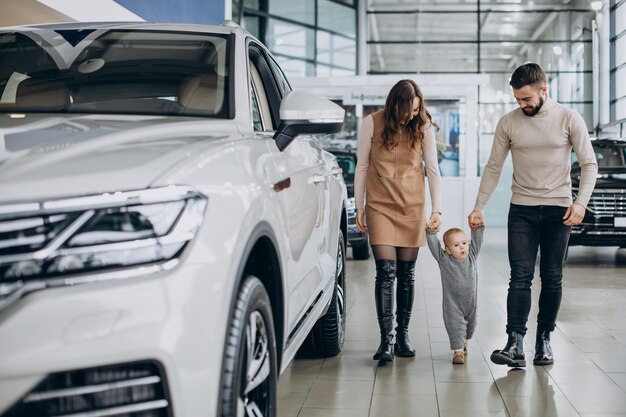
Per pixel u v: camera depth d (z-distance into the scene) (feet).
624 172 32.99
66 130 7.52
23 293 5.73
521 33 90.68
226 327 6.47
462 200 53.47
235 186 7.13
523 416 12.09
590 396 13.24
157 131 7.66
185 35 10.89
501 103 92.12
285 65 78.13
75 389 5.74
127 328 5.79
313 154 12.38
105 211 6.06
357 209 15.93
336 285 15.26
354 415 12.17
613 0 85.20
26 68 10.10
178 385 5.97
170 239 6.14
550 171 14.82
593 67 87.81
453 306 15.48
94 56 10.31
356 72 88.12
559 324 20.06
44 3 22.90
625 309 22.52
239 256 6.79
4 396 5.58
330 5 83.56
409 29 90.84
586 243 32.86
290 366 15.35
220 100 9.57
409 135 15.21
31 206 5.95
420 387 13.80
